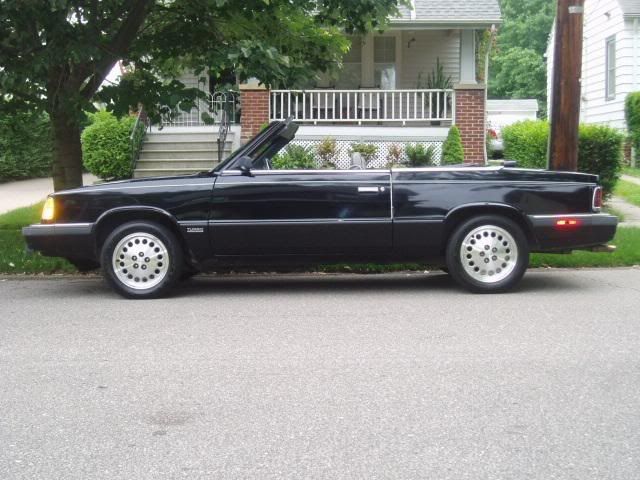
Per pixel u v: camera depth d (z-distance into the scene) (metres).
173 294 8.25
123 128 18.16
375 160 16.58
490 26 16.95
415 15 16.69
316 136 16.70
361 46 19.59
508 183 7.87
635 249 10.02
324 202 7.86
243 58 8.84
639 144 20.55
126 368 5.38
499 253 7.95
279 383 4.99
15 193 19.06
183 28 10.20
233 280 9.20
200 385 4.97
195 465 3.76
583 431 4.14
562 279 8.91
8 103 10.31
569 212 7.90
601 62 23.78
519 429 4.17
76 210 7.89
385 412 4.44
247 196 7.84
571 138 9.77
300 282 9.00
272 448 3.95
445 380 5.02
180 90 9.69
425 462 3.77
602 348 5.75
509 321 6.68
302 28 10.58
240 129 18.08
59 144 10.62
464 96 16.81
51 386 4.99
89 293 8.36
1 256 9.95
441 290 8.30
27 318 7.04
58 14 8.29
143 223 7.88
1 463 3.81
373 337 6.16
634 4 21.69
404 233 7.87
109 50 9.47
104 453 3.92
